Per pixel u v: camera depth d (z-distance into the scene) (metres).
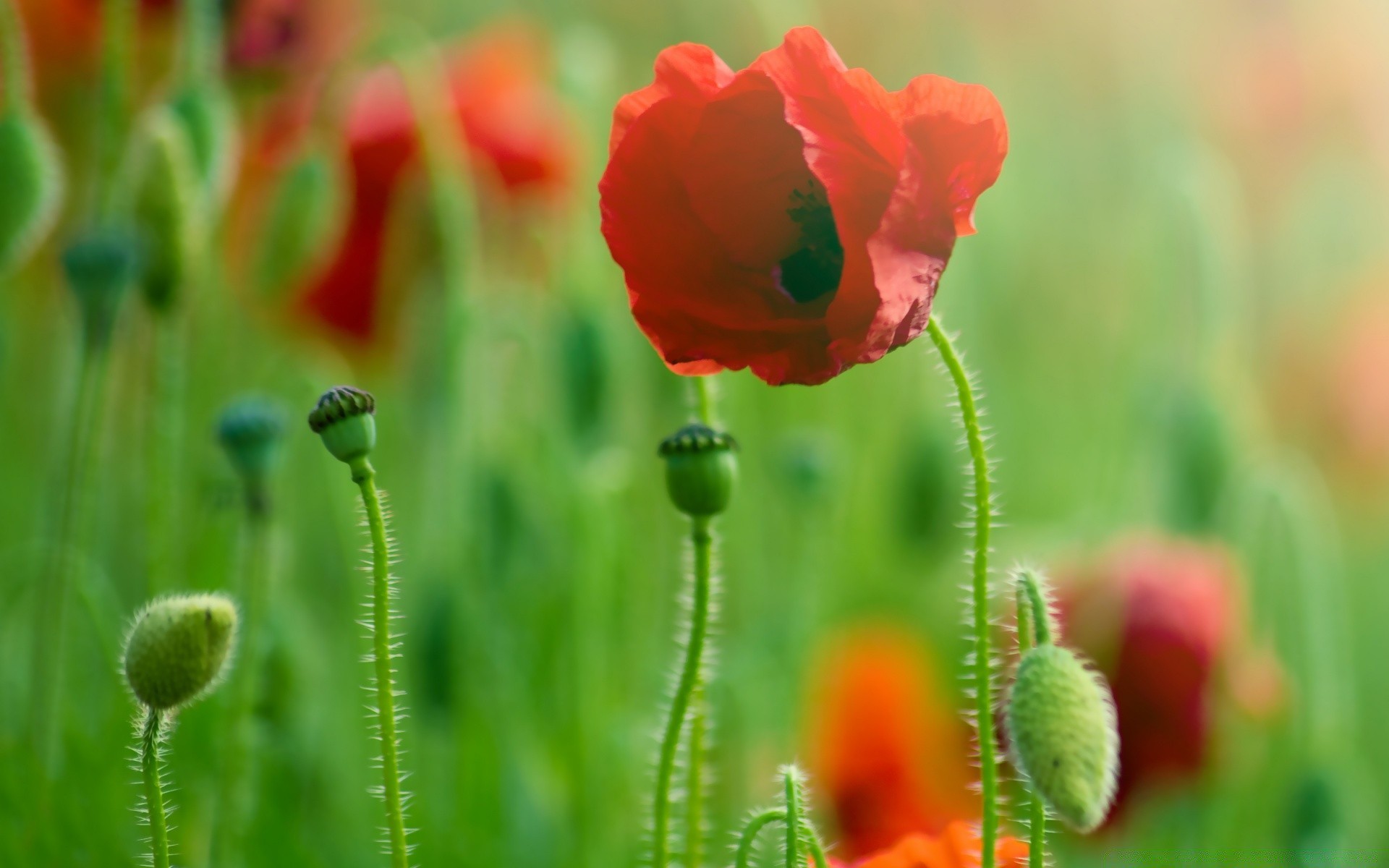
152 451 0.79
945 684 1.14
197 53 0.83
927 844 0.71
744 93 0.67
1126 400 1.17
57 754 0.78
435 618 0.86
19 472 1.12
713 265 0.68
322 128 0.88
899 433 1.21
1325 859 0.92
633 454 1.08
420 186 0.99
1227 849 0.99
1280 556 0.95
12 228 0.78
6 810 0.78
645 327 0.68
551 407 1.00
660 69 0.68
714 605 0.70
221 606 0.67
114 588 0.96
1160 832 1.04
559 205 1.12
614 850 0.90
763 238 0.68
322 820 0.87
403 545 1.09
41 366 1.13
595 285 0.98
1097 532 1.07
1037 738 0.65
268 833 0.82
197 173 0.81
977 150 0.66
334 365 1.14
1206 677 0.94
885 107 0.66
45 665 0.78
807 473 0.95
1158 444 1.01
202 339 0.95
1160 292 1.05
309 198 0.85
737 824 0.94
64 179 1.11
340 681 1.00
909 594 1.22
